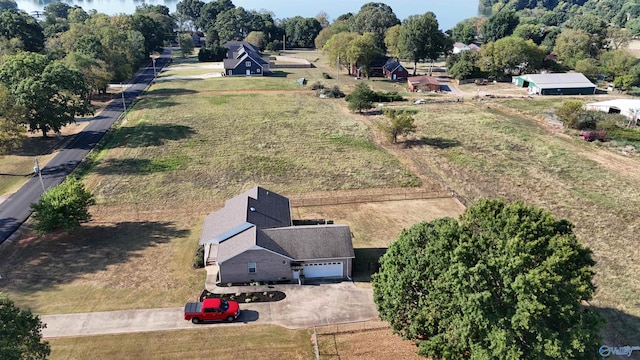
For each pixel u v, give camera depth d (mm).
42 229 40375
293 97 98750
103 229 44062
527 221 26828
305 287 35812
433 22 120250
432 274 26078
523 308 22062
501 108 90188
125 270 37344
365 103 85438
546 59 123125
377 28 154250
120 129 75438
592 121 73938
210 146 67562
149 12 187750
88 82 89125
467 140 70375
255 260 35531
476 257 25094
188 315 31328
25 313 23969
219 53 148750
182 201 50312
